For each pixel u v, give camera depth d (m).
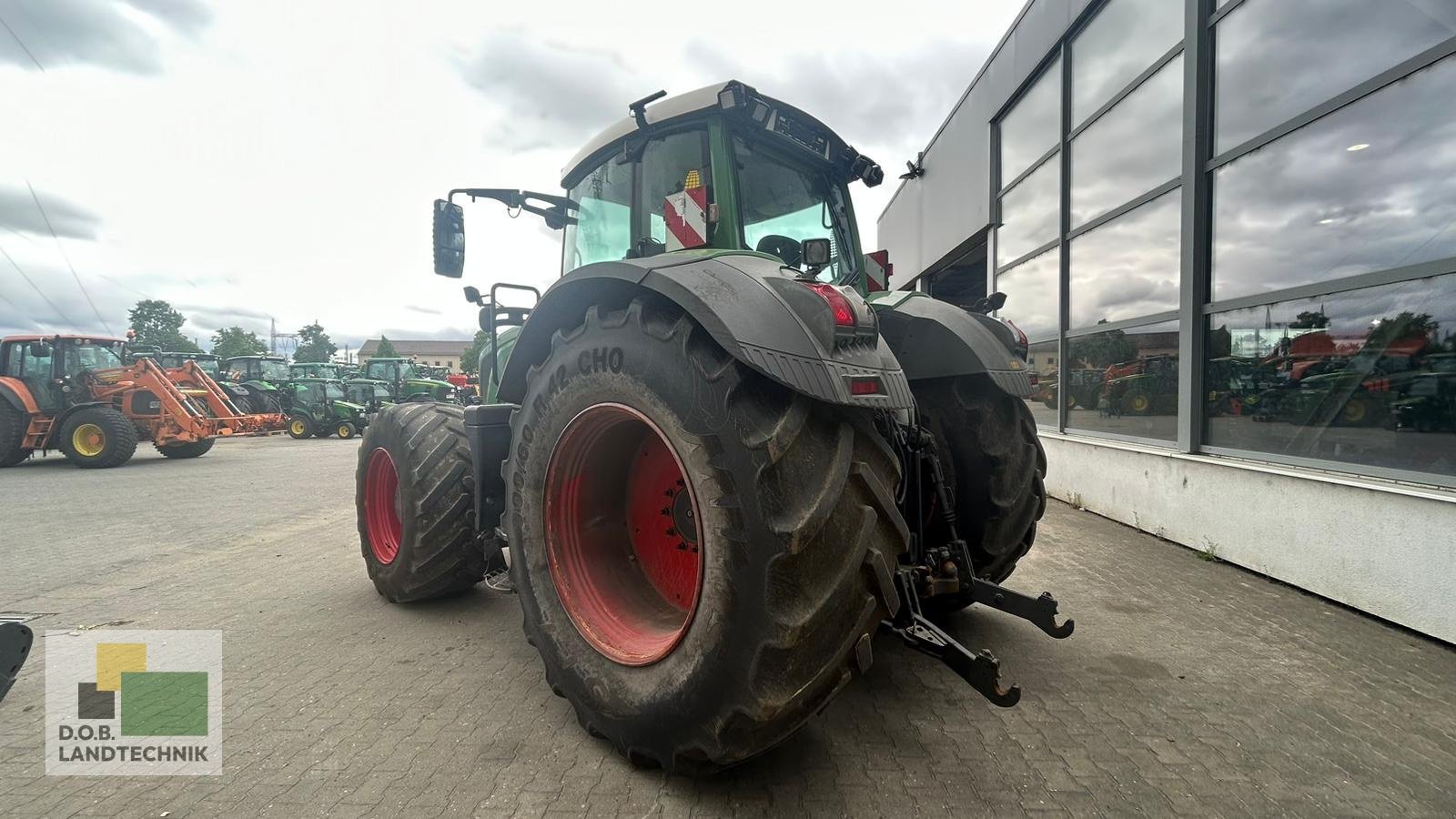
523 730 2.31
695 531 2.20
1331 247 3.82
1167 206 5.27
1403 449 3.43
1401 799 1.90
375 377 22.09
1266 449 4.27
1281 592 3.73
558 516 2.35
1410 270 3.39
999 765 2.07
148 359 12.30
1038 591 3.78
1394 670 2.75
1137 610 3.45
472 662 2.94
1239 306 4.48
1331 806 1.87
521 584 2.43
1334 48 3.81
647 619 2.28
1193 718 2.36
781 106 2.78
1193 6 4.81
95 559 4.87
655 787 1.96
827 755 2.13
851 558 1.72
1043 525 5.39
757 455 1.69
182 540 5.51
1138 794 1.92
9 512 6.83
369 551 3.82
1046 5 7.09
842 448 1.75
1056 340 7.16
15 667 2.53
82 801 1.93
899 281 13.63
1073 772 2.03
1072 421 6.80
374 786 1.98
